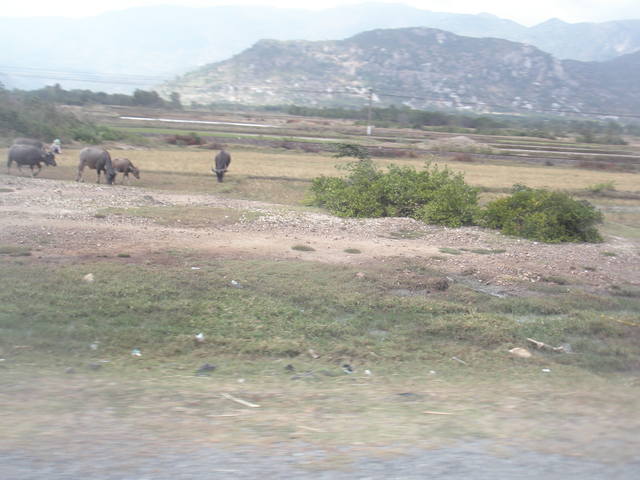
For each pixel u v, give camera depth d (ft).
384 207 62.64
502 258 45.65
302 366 22.88
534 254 47.91
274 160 124.57
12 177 70.23
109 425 13.14
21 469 10.32
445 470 10.78
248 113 367.04
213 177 90.68
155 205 59.16
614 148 224.33
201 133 182.80
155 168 96.94
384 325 29.32
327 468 10.72
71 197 59.00
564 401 17.39
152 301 30.22
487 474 10.66
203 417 14.20
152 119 246.27
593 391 19.54
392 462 11.12
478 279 39.78
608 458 11.72
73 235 43.37
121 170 77.56
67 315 26.73
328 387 19.43
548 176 121.80
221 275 35.91
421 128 294.87
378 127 289.33
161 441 12.04
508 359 25.12
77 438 12.09
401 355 24.90
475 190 63.62
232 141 162.09
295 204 69.82
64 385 17.46
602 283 40.42
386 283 36.45
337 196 63.57
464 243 51.03
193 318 28.14
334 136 208.03
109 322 26.63
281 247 44.88
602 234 60.49
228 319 28.53
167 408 15.03
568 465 11.25
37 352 21.91
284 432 12.97
